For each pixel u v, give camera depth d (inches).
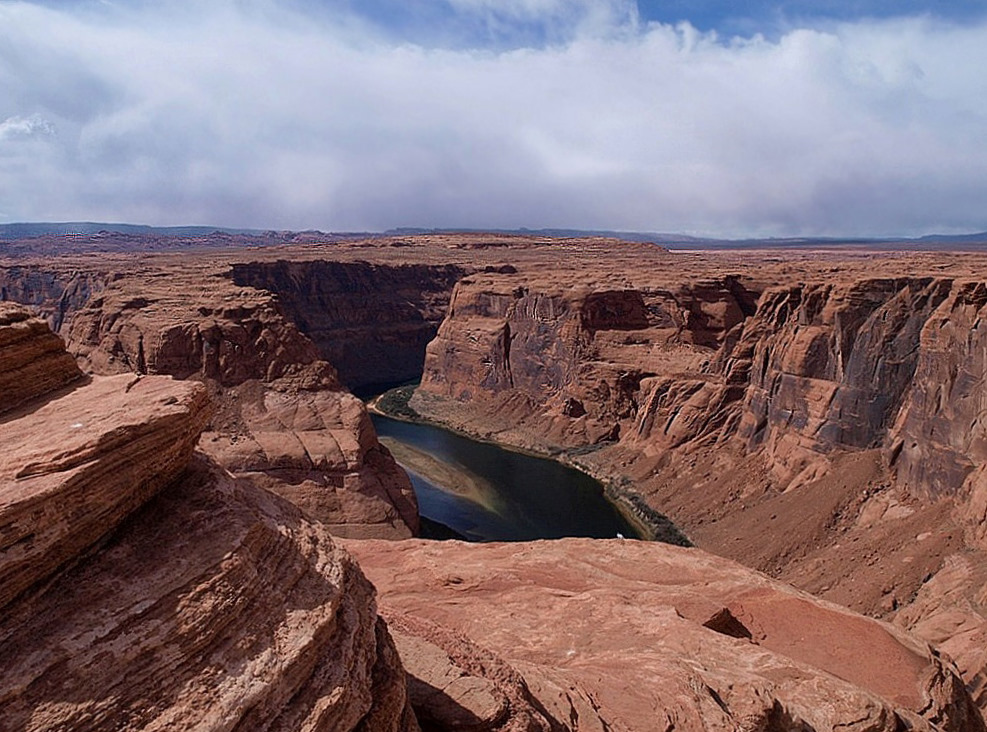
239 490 454.3
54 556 331.9
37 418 402.9
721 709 631.2
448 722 487.2
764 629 918.4
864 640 890.7
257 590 372.8
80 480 343.0
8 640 297.0
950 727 782.5
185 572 354.6
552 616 872.3
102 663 300.0
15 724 269.3
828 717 673.0
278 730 325.4
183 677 313.6
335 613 409.1
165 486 422.9
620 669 705.6
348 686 373.1
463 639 641.0
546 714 569.6
